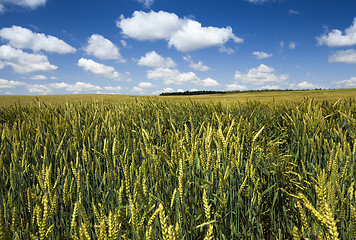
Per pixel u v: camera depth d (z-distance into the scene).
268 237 1.89
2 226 0.68
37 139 2.41
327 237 0.73
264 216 1.94
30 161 2.58
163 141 3.22
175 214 1.35
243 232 1.60
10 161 2.35
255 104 5.82
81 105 5.48
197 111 5.48
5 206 1.43
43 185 1.40
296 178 2.24
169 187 1.52
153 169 1.46
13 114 5.00
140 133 2.96
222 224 1.55
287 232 1.78
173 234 0.70
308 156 2.62
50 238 1.33
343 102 4.91
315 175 2.21
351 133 2.72
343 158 2.06
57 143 2.90
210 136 1.54
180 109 5.78
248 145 2.31
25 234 1.30
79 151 2.55
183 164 1.45
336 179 1.54
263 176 2.27
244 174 1.85
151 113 5.34
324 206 0.72
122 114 4.23
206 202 1.14
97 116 3.72
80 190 1.79
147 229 0.85
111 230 0.82
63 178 2.07
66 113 3.48
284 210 1.65
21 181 2.03
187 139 1.82
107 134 2.88
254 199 1.61
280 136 3.67
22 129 2.82
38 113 4.33
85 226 0.81
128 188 1.17
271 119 4.41
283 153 3.11
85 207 1.94
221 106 5.48
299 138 2.82
